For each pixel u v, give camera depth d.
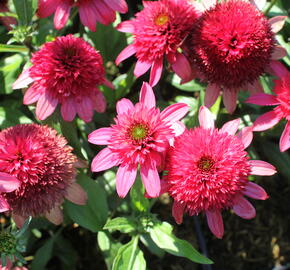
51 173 0.35
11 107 0.45
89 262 0.51
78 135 0.47
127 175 0.33
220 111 0.46
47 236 0.52
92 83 0.38
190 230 0.52
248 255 0.52
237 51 0.35
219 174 0.32
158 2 0.38
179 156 0.32
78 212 0.40
